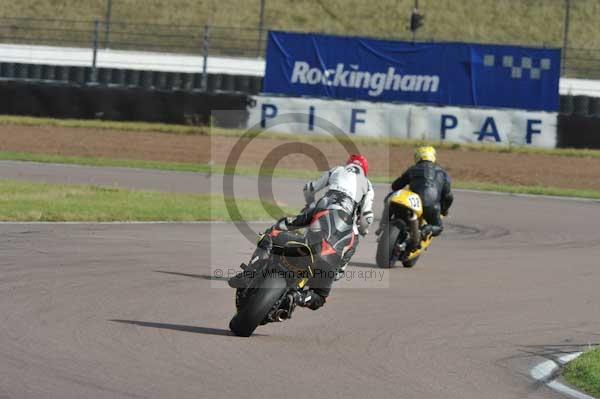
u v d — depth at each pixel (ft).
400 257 157.79
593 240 207.10
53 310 106.32
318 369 86.33
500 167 355.97
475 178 331.98
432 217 160.97
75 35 596.29
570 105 413.59
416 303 127.03
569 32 628.69
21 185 237.66
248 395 75.61
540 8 651.66
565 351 101.24
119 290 122.01
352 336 103.35
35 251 149.48
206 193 255.70
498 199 280.92
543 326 115.55
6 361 81.66
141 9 629.10
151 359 85.97
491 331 110.83
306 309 117.60
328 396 77.05
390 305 124.47
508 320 118.32
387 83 404.36
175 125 406.62
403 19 633.61
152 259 149.89
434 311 121.90
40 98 409.08
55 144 356.18
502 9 648.38
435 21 632.79
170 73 435.53
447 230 214.28
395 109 398.62
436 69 401.49
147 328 100.12
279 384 79.77
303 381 81.46
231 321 98.02
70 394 72.74
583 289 145.18
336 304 122.93
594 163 373.61
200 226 196.34
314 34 404.77
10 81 408.87
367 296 130.72
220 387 77.51
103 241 165.78
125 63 519.60
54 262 140.26
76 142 363.15
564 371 90.17
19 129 384.47
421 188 160.97
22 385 74.28
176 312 110.63
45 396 71.72
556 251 188.34
